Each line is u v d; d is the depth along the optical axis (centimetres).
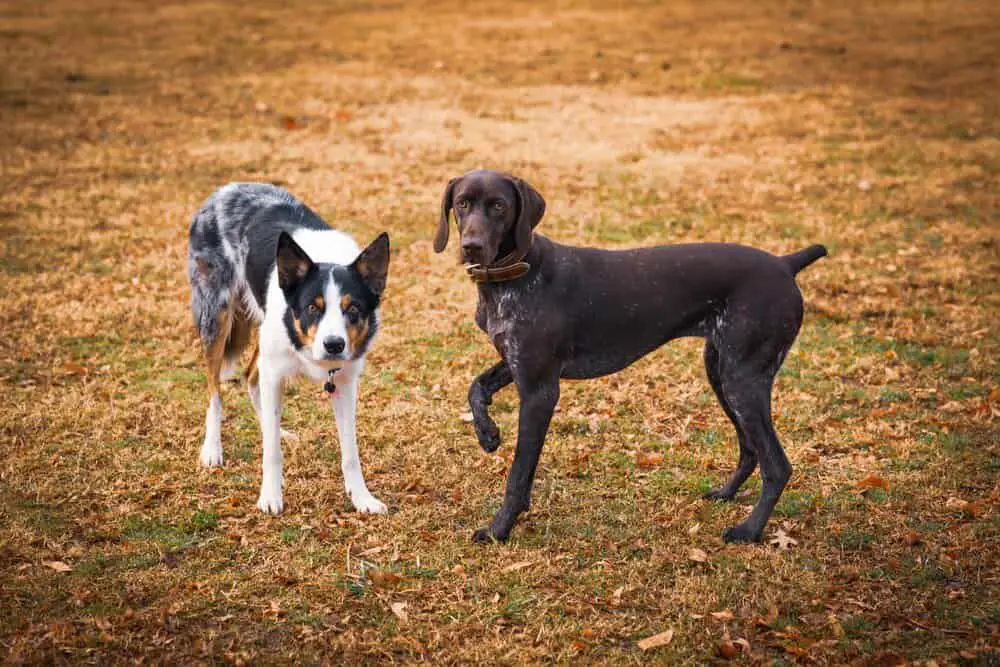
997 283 866
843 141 1341
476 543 487
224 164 1202
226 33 1984
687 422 626
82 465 555
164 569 457
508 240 466
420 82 1647
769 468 484
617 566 471
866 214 1059
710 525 508
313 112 1457
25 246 923
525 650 407
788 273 482
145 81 1612
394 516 511
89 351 714
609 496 540
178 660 394
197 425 611
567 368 491
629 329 484
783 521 512
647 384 685
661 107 1514
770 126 1412
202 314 566
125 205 1054
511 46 1903
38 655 390
